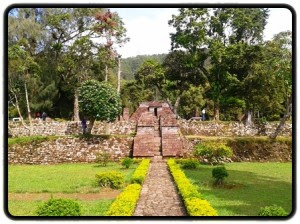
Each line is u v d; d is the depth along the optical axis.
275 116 40.75
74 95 41.22
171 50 40.62
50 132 33.12
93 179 17.34
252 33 38.66
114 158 26.12
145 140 26.14
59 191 14.49
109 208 10.34
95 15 37.72
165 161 24.27
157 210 11.02
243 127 33.00
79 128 33.44
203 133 33.28
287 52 27.72
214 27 38.41
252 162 25.58
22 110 39.84
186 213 10.62
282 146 26.36
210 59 37.94
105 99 28.06
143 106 37.88
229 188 15.20
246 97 34.81
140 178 15.22
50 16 38.34
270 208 9.05
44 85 39.75
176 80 43.00
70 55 38.88
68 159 26.00
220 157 24.84
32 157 25.91
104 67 40.31
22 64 31.75
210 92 39.34
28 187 15.30
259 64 33.06
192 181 16.53
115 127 33.94
